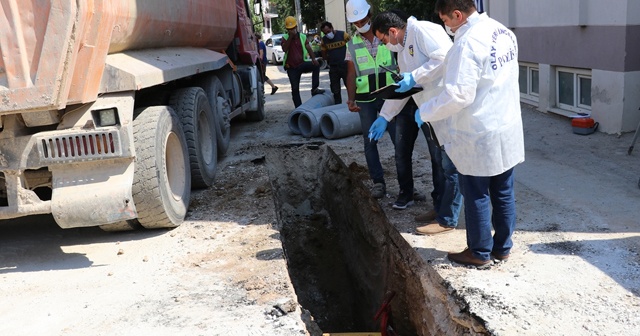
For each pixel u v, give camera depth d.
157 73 5.96
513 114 4.12
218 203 6.75
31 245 5.87
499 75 3.99
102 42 5.04
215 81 8.81
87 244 5.80
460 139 4.11
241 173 7.96
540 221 5.23
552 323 3.67
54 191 5.16
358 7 5.94
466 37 3.89
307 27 36.31
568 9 8.70
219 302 4.42
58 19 4.55
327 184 8.20
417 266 4.72
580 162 6.83
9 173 5.12
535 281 4.18
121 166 5.23
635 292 3.96
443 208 5.05
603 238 4.80
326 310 6.03
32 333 4.16
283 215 7.66
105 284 4.87
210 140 7.71
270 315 4.19
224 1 9.77
